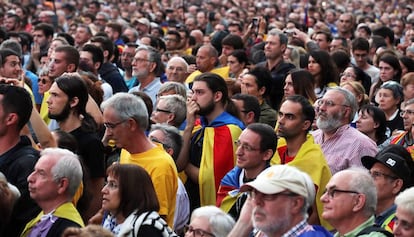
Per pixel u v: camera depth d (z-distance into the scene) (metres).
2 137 18.05
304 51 37.00
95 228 13.79
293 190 14.12
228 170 21.75
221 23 58.25
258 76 26.73
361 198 15.60
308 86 26.28
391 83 27.48
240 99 23.55
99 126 22.75
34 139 21.19
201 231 15.70
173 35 43.72
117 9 68.44
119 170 16.70
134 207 16.59
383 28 45.38
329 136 21.70
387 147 18.83
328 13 65.56
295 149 20.20
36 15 62.84
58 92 20.98
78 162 16.92
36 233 16.56
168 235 16.55
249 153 18.95
